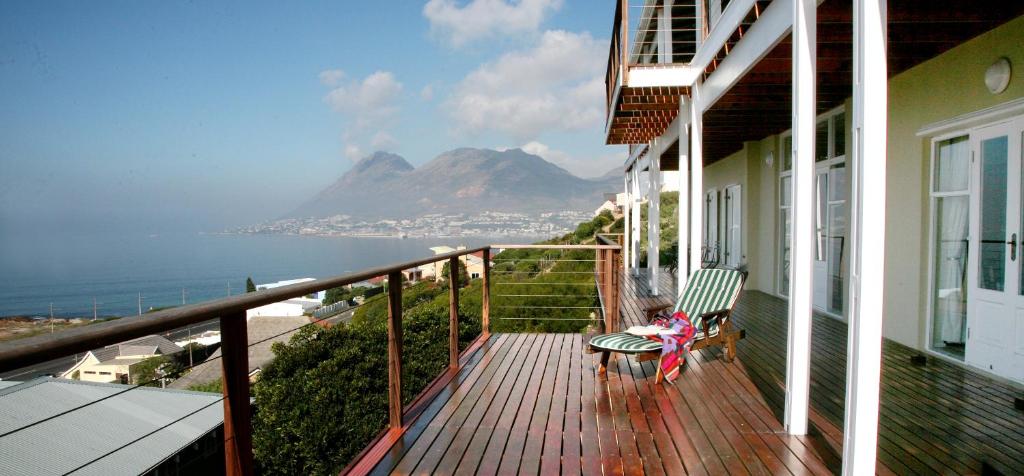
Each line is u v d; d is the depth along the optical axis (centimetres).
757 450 320
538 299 1354
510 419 375
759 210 1069
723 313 521
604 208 4634
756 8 468
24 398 1259
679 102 818
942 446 326
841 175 760
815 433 347
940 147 553
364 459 309
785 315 800
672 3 1106
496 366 521
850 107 692
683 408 396
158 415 1278
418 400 417
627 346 460
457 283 511
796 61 333
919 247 567
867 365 266
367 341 1255
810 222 338
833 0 401
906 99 589
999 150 471
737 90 673
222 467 591
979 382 458
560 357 558
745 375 483
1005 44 449
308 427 1135
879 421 367
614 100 841
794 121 337
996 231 475
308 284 230
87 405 126
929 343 561
